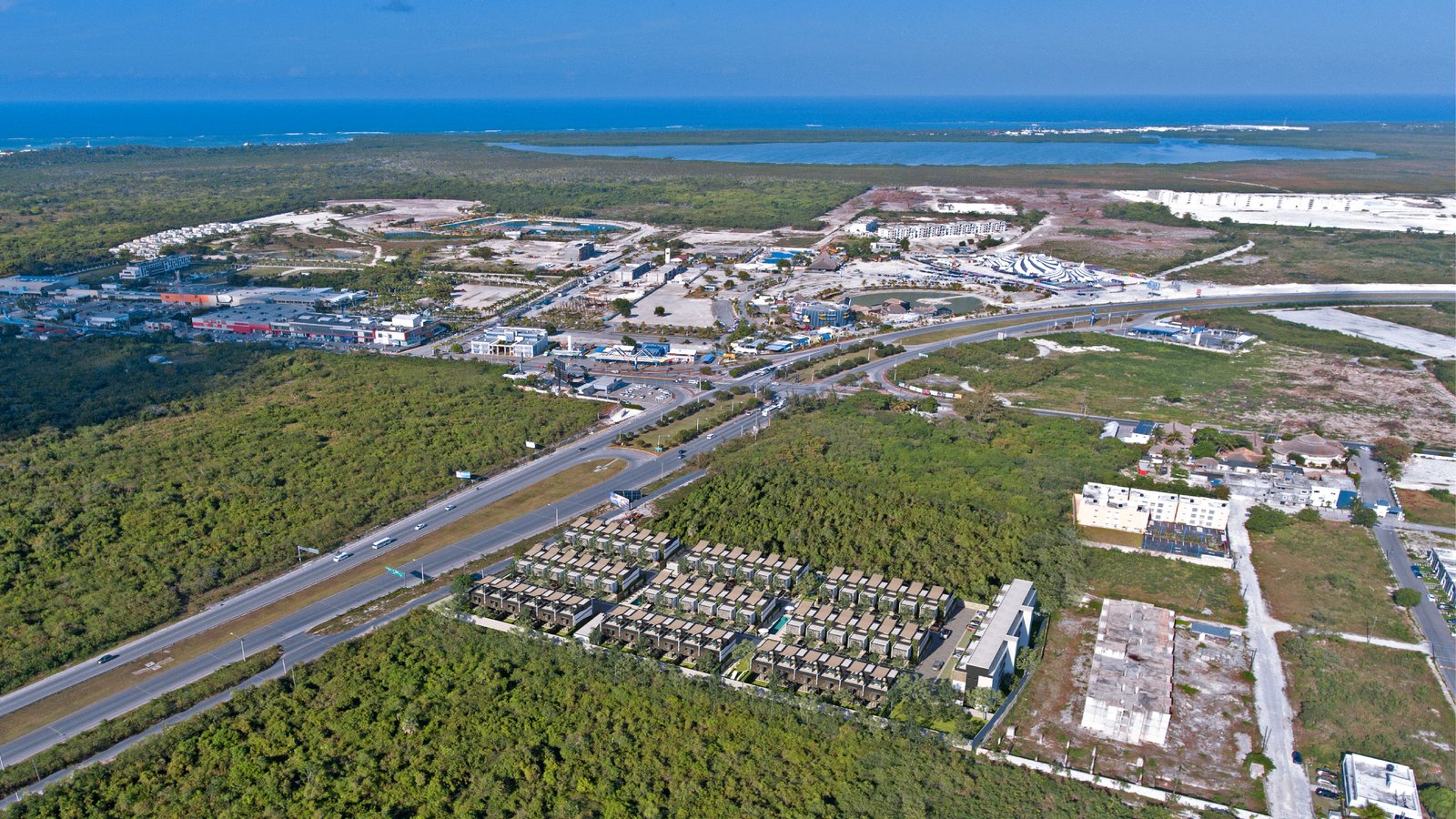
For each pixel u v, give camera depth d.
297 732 141.25
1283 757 137.00
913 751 137.62
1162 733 139.62
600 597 182.38
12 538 196.25
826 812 126.00
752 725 143.12
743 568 188.38
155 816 125.00
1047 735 142.00
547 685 152.75
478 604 176.12
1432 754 137.75
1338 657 160.25
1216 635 166.75
